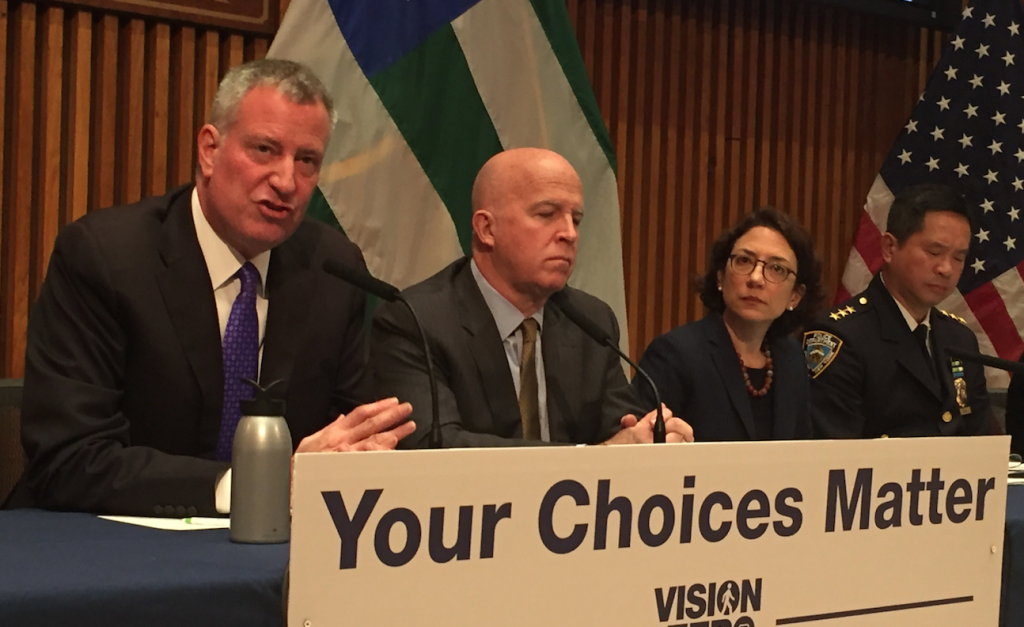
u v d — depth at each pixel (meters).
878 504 1.32
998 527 1.45
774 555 1.24
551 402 2.07
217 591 1.04
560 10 3.38
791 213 4.26
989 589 1.44
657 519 1.15
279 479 1.29
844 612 1.29
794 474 1.25
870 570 1.32
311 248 2.06
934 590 1.38
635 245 3.95
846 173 4.38
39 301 1.84
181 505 1.53
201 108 3.10
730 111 4.14
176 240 1.90
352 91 3.06
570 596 1.09
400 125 3.12
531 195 2.00
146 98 3.05
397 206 3.12
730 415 2.48
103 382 1.78
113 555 1.16
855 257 4.20
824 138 4.31
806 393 2.62
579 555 1.10
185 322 1.86
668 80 4.01
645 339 4.00
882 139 4.44
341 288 2.06
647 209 4.00
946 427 2.87
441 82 3.18
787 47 4.23
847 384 2.82
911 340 2.88
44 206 2.89
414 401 1.93
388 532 0.99
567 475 1.09
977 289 4.14
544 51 3.34
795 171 4.26
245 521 1.27
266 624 1.07
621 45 3.89
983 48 4.20
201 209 1.94
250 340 1.93
